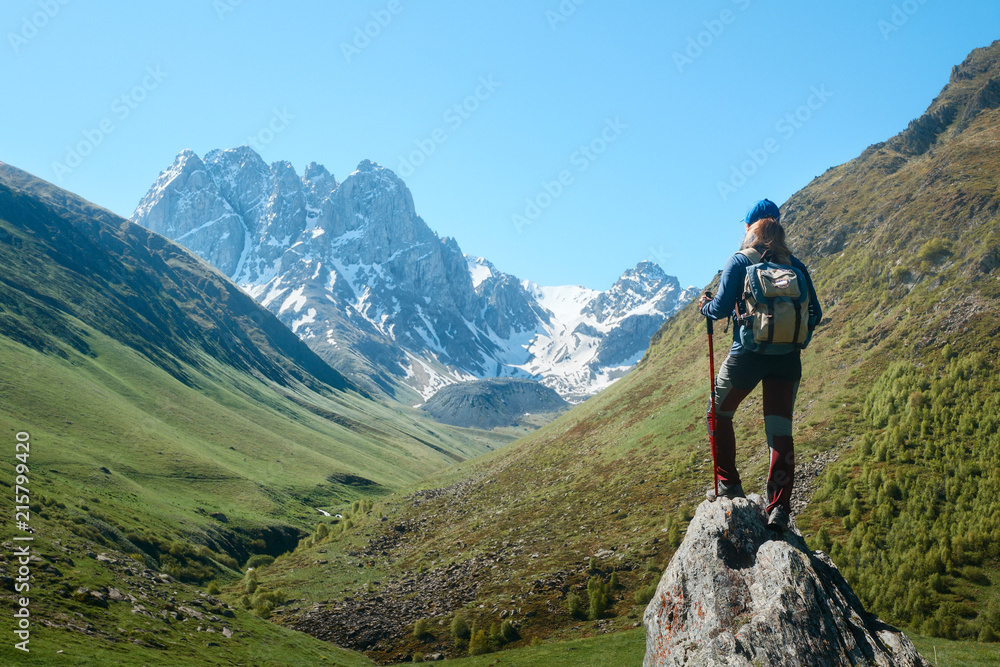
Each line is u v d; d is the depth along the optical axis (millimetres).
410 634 54906
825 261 111062
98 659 28469
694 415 94000
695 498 67375
